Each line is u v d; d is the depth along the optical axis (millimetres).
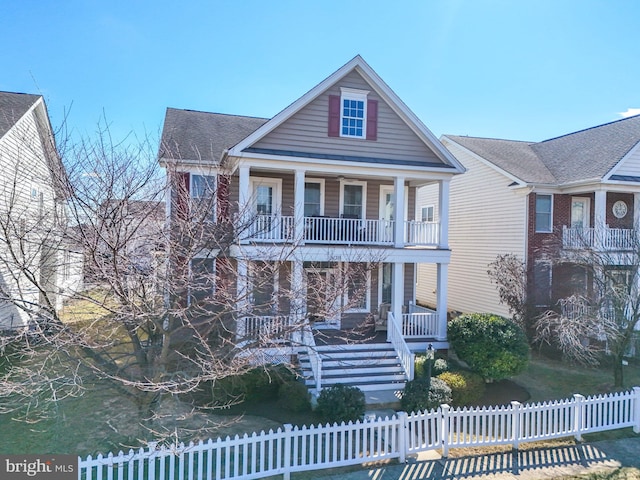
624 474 7309
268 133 12875
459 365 12523
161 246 7148
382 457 7559
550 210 17953
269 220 11328
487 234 19547
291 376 10328
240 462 7555
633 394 9242
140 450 6090
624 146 16969
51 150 6934
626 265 13492
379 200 16406
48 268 8398
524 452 8086
